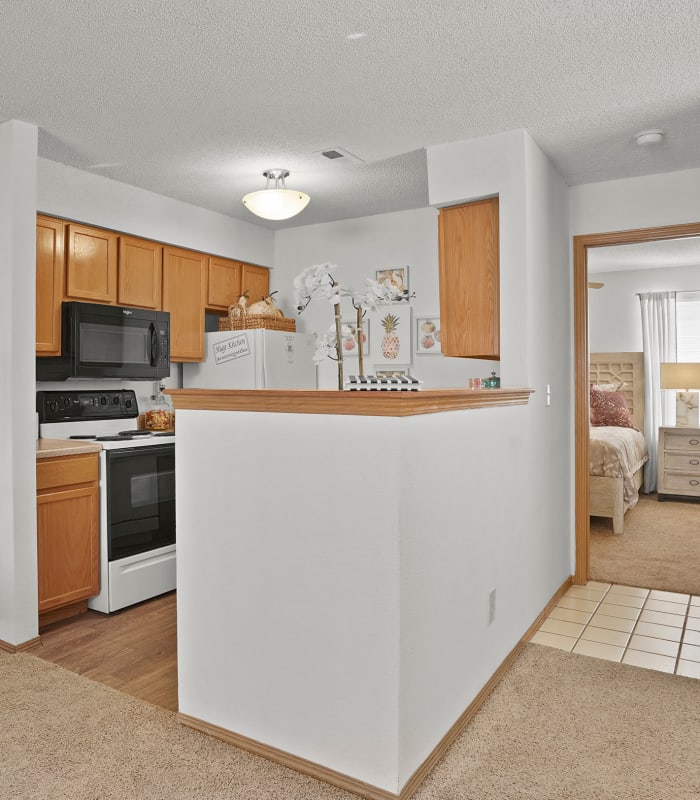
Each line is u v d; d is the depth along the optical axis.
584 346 3.76
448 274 3.20
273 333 4.30
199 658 2.15
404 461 1.75
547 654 2.77
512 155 2.95
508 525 2.63
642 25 2.09
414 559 1.81
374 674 1.77
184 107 2.71
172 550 3.66
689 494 6.25
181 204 4.14
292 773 1.91
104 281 3.71
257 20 2.06
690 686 2.48
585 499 3.78
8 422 2.78
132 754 2.01
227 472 2.07
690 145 3.11
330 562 1.85
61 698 2.38
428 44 2.21
